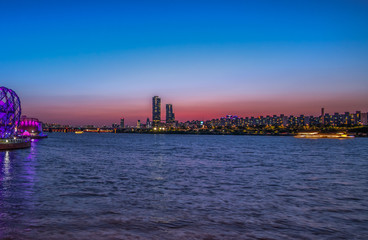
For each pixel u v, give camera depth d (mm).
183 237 15453
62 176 36625
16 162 52625
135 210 20672
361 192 28484
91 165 50469
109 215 19266
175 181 34094
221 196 25891
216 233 16141
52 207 20969
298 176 39281
